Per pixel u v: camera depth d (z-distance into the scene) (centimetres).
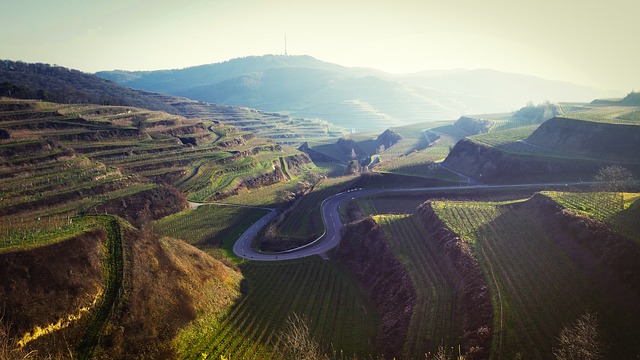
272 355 7231
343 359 7088
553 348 5662
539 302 6750
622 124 16638
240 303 9238
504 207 11594
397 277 9144
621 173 12606
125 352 6488
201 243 14188
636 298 6091
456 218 10850
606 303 6312
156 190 16788
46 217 12069
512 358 5656
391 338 7362
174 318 7531
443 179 17338
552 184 14612
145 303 7338
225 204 18650
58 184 14912
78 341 6450
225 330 8000
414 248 10181
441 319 7156
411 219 12188
